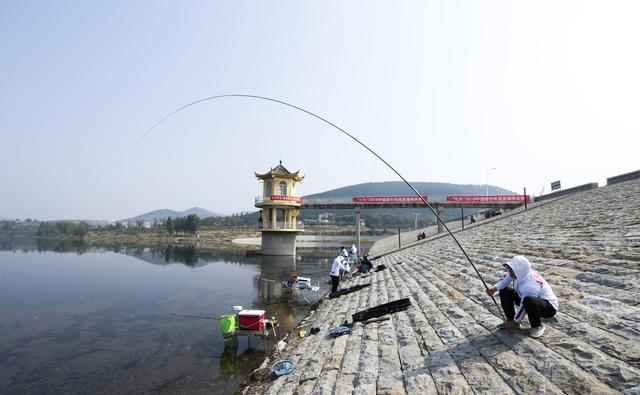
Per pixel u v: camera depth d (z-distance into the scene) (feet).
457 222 160.15
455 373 13.23
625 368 10.27
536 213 68.03
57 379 29.68
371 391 13.87
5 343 39.65
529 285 14.55
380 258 89.86
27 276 96.27
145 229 402.93
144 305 59.31
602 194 60.13
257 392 20.74
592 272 20.01
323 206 157.69
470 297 23.26
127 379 29.27
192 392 26.27
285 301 58.44
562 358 11.93
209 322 47.42
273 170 152.46
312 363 20.29
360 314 27.09
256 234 324.19
